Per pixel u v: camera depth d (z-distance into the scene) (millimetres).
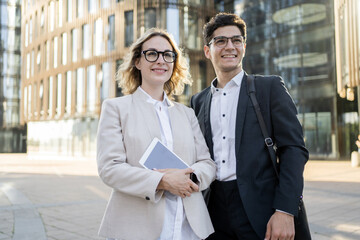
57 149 33500
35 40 37281
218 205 2279
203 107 2502
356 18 14758
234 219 2182
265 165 2137
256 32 22625
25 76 39812
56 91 33312
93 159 27562
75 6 30797
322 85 19766
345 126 20078
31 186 10258
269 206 2094
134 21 25672
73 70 30828
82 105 29719
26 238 4508
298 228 1973
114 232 1822
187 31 24969
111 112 1963
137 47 2139
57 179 12344
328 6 19469
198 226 1914
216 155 2312
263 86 2242
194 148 2137
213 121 2383
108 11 27469
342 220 5316
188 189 1795
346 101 20016
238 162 2172
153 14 25125
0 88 43438
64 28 32062
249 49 22922
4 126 43500
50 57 34000
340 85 17906
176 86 2441
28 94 38906
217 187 2273
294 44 20750
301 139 2062
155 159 1861
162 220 1798
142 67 2109
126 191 1777
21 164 21625
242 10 23625
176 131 2064
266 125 2172
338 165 16672
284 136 2072
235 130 2227
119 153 1868
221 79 2438
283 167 2012
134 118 1987
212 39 2402
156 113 2070
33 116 37406
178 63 2348
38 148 36438
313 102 20141
